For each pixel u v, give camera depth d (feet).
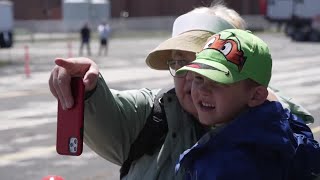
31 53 119.03
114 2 260.83
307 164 6.56
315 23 157.89
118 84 58.08
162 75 67.15
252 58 6.11
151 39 182.50
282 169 6.21
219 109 6.27
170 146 7.70
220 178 5.98
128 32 232.73
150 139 7.88
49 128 34.37
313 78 61.41
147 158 7.92
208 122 6.42
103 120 7.57
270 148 6.10
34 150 28.45
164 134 7.87
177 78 7.51
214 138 6.27
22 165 25.59
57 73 6.91
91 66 7.08
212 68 6.07
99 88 7.36
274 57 97.81
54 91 6.96
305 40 159.22
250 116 6.21
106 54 112.88
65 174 24.04
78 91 6.91
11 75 70.79
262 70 6.18
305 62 86.38
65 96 6.89
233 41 6.15
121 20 240.12
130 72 71.97
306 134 7.02
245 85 6.22
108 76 66.64
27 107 43.27
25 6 259.80
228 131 6.17
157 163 7.70
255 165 6.01
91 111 7.43
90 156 26.78
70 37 205.57
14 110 41.70
